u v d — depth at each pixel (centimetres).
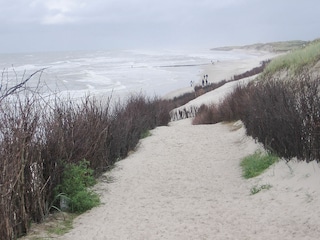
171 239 494
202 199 669
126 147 1124
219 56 14200
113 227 554
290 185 629
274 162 766
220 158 984
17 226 514
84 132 802
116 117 1186
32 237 515
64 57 16538
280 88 861
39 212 575
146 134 1430
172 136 1366
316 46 1606
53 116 719
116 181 834
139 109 1634
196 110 2347
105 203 679
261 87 1022
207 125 1631
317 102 657
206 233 503
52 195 630
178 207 631
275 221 512
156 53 19975
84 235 527
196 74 6538
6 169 489
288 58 1636
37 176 577
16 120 539
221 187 740
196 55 15900
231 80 3850
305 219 497
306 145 658
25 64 9912
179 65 9175
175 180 822
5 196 478
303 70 1358
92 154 827
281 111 743
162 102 2234
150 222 565
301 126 671
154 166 954
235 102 1595
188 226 535
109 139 984
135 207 646
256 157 859
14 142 518
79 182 659
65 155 688
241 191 693
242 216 551
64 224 575
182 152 1098
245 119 1179
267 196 618
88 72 7175
